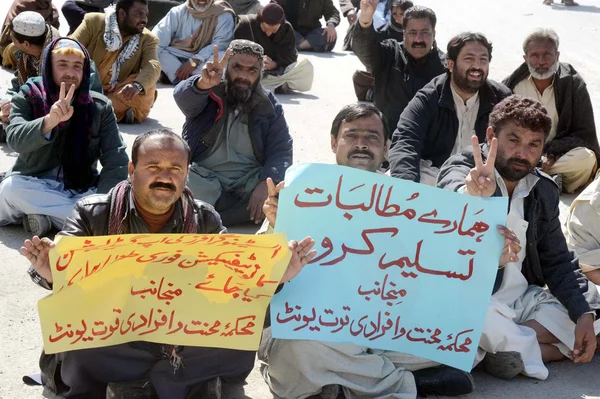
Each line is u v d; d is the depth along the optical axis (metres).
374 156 4.35
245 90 5.97
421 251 3.90
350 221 3.87
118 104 8.39
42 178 5.86
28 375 4.00
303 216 3.86
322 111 9.45
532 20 15.59
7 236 5.75
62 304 3.46
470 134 6.21
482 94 6.21
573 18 15.91
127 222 3.69
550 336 4.47
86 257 3.40
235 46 5.93
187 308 3.58
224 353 3.73
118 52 8.47
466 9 16.69
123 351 3.67
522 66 7.29
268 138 6.16
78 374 3.69
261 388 4.07
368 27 7.09
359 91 10.06
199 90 5.86
